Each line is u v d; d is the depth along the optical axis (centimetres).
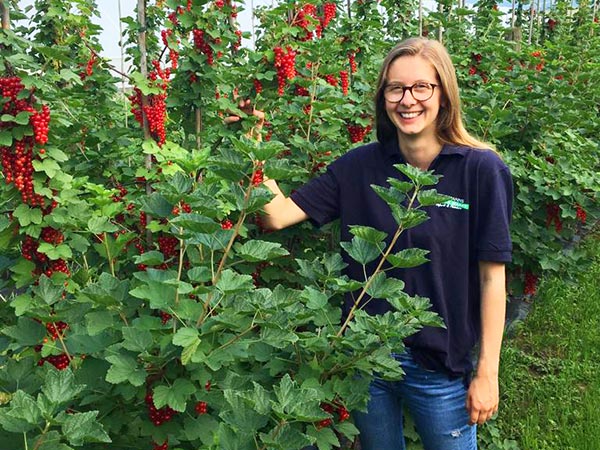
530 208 461
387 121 237
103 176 357
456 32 620
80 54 411
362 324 202
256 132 328
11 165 229
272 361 206
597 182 469
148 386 178
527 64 695
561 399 394
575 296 545
